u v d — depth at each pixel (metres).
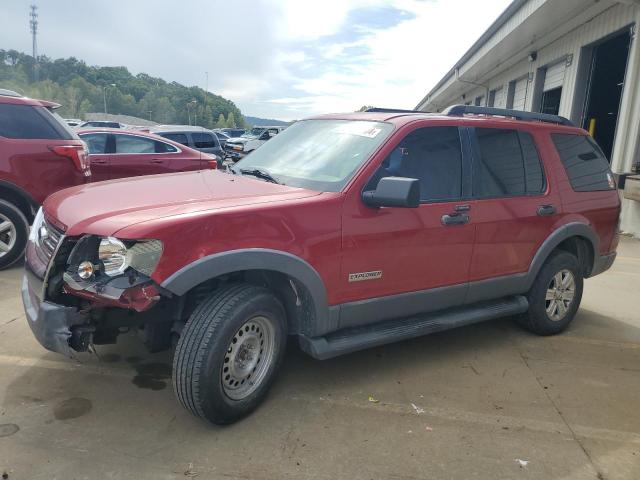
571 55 13.38
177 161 9.66
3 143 5.70
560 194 4.62
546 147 4.63
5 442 2.83
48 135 6.01
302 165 3.81
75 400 3.30
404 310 3.78
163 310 3.10
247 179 3.77
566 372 4.09
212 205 3.03
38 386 3.44
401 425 3.21
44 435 2.91
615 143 10.90
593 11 11.70
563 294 4.82
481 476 2.77
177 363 2.89
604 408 3.56
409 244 3.64
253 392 3.19
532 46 15.59
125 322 3.03
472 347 4.50
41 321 2.88
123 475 2.63
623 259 8.34
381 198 3.24
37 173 5.89
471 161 4.04
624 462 2.96
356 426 3.18
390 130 3.70
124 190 3.42
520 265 4.40
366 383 3.74
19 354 3.87
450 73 24.17
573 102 13.13
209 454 2.83
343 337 3.54
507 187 4.27
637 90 10.23
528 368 4.13
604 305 5.89
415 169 3.74
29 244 3.48
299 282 3.19
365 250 3.44
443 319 4.05
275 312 3.21
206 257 2.82
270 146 4.39
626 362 4.34
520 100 18.14
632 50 10.30
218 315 2.91
